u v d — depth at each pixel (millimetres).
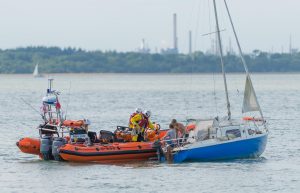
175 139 101938
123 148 101250
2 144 124312
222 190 83812
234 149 101750
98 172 94812
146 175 92250
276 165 98688
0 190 85125
